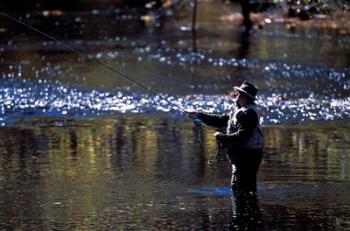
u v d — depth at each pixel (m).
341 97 46.50
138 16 106.06
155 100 45.47
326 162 30.50
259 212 24.17
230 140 24.89
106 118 40.31
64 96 46.88
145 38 80.00
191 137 35.41
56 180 28.00
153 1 118.75
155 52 68.06
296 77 54.19
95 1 125.88
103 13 110.38
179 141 34.59
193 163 30.44
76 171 29.27
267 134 36.16
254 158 25.53
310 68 58.31
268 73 56.00
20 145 33.84
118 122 39.22
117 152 32.38
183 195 26.08
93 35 82.69
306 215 23.88
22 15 104.88
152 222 23.36
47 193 26.39
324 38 77.44
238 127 25.02
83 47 71.69
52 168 29.70
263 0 93.69
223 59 63.47
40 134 36.25
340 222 23.27
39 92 48.12
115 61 62.25
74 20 99.75
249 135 24.98
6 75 54.91
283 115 40.91
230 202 25.19
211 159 31.06
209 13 107.56
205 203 25.11
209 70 57.41
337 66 59.38
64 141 34.66
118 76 54.59
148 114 41.34
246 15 90.81
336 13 44.03
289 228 22.80
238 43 75.19
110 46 72.69
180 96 46.94
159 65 59.91
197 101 45.16
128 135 35.94
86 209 24.62
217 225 23.06
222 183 27.52
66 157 31.52
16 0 115.94
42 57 64.75
